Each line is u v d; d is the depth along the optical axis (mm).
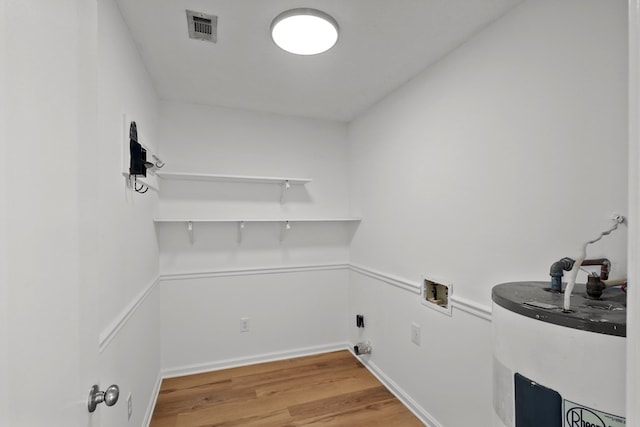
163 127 2625
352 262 3078
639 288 441
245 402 2211
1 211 426
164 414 2072
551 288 1114
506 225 1468
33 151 515
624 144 1052
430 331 1975
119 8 1433
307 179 2803
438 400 1898
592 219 1137
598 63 1125
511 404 964
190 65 2018
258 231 2885
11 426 441
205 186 2732
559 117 1249
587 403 766
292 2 1429
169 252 2621
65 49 634
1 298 424
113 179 1316
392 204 2410
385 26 1596
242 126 2844
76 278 676
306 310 3023
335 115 2988
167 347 2588
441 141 1896
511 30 1450
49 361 558
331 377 2568
